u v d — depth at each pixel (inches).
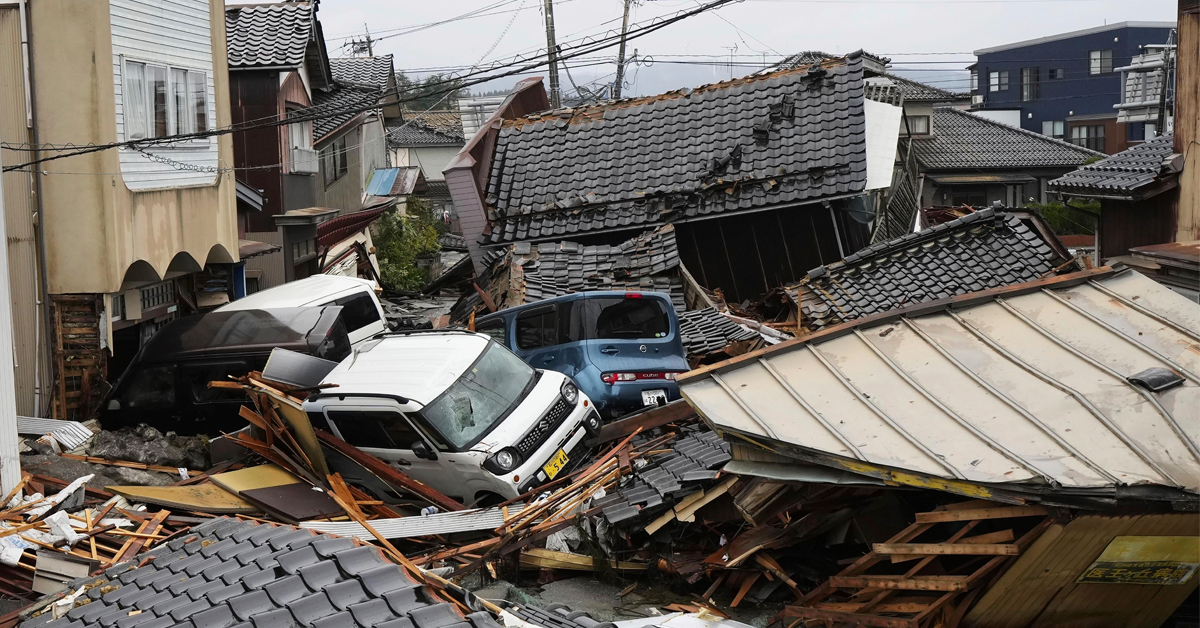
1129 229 677.3
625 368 443.5
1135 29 2089.1
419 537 349.1
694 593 295.3
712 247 797.9
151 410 491.2
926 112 1833.2
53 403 482.6
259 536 217.6
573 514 333.1
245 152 811.4
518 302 626.8
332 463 411.8
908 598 238.4
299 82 893.2
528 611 204.1
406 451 386.6
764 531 278.8
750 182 781.9
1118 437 232.7
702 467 315.9
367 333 561.6
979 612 231.0
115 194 484.7
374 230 1237.1
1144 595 238.8
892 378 274.7
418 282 1249.4
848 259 679.1
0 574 301.9
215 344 499.2
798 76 842.8
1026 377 265.7
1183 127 615.5
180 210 555.2
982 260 682.2
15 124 473.4
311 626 155.2
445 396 387.2
